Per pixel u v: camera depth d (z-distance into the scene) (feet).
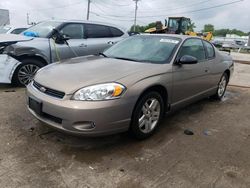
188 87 14.21
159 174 9.39
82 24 22.72
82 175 9.11
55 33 20.95
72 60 13.66
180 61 13.01
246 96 20.97
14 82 19.44
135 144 11.50
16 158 9.91
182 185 8.86
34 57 19.84
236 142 12.28
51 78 11.01
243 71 35.99
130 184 8.78
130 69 11.55
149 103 11.87
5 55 18.76
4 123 12.90
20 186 8.41
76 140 11.52
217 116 15.72
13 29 39.29
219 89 18.70
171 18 76.23
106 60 13.19
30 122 13.14
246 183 9.18
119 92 10.21
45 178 8.85
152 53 13.60
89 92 9.94
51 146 10.93
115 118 10.25
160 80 11.88
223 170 9.87
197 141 12.14
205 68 15.61
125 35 25.59
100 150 10.82
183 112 16.16
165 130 13.19
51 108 10.21
